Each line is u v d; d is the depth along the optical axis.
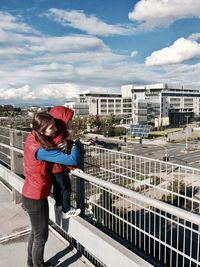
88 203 3.50
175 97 117.81
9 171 5.10
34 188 2.65
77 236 3.04
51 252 3.53
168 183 3.05
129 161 3.31
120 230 3.28
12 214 4.70
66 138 2.72
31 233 3.02
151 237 3.00
